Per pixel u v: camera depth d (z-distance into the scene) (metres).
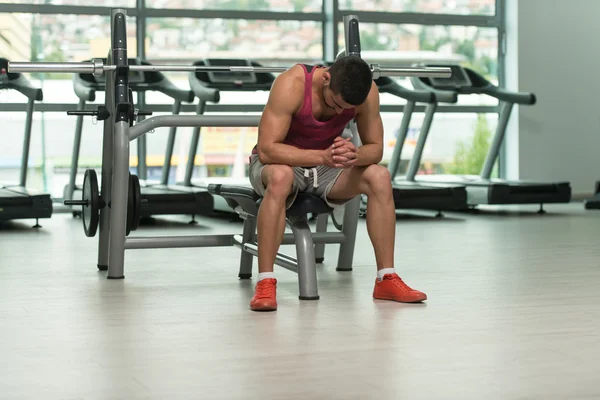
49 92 8.55
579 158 9.89
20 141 8.53
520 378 1.96
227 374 2.03
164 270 4.07
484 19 9.75
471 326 2.59
